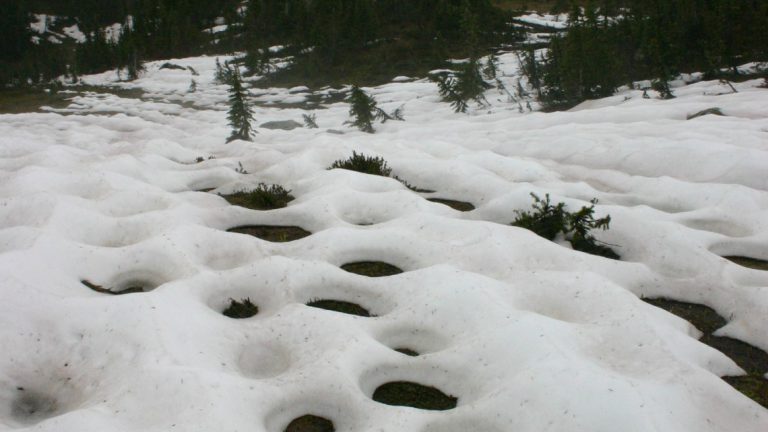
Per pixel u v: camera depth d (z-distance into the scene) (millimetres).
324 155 10961
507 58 34625
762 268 6801
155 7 63219
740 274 6309
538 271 5977
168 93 35906
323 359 4477
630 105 16922
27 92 39844
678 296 6160
